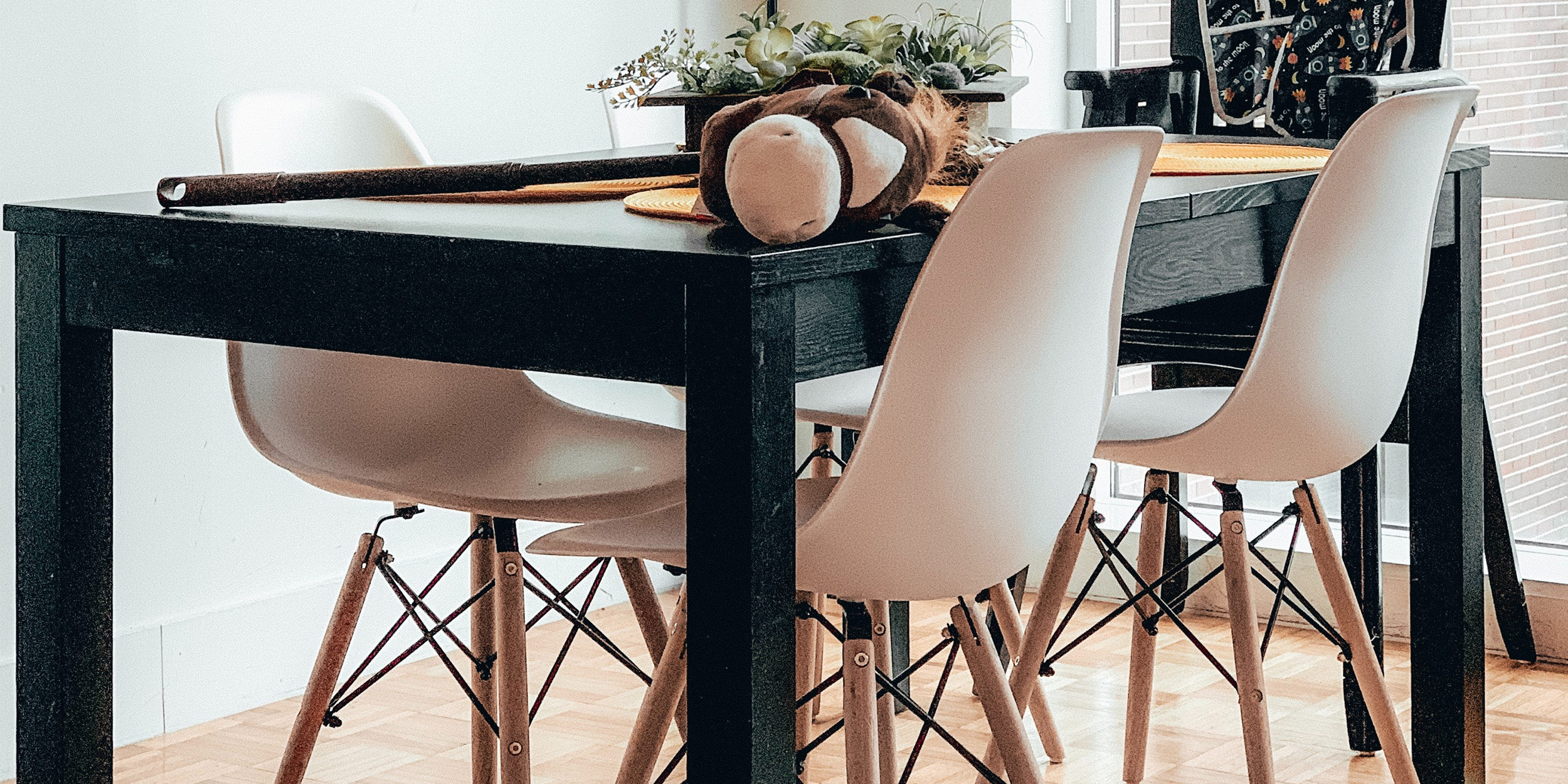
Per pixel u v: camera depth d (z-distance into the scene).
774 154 1.33
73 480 1.77
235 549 2.96
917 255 1.46
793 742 1.41
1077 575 3.71
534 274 1.41
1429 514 2.32
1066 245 1.47
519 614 1.93
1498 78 3.34
